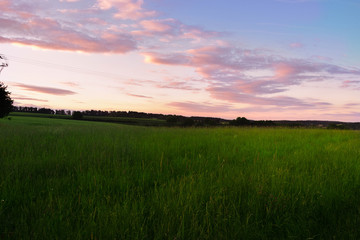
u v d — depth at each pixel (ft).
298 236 7.34
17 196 9.23
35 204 8.53
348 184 11.91
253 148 23.27
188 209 8.14
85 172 12.84
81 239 6.39
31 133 30.37
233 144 25.38
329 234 7.45
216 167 14.55
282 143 27.07
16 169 12.33
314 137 34.99
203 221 7.59
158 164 15.06
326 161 17.24
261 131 42.60
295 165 15.92
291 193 10.17
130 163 15.90
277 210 8.70
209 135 33.78
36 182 10.95
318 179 11.96
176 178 12.47
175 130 41.32
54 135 29.40
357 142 29.68
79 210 8.27
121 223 7.12
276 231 7.80
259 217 8.34
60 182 10.88
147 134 33.40
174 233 6.84
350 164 15.89
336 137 35.50
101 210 7.95
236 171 13.38
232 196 9.49
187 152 20.17
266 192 9.78
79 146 20.44
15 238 6.56
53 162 14.71
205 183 10.91
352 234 7.14
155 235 6.78
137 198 9.50
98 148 20.13
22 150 18.28
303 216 8.38
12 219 7.52
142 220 7.59
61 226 6.96
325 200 9.52
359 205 9.43
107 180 11.27
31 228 6.99
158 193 9.52
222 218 7.74
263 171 13.35
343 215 8.68
